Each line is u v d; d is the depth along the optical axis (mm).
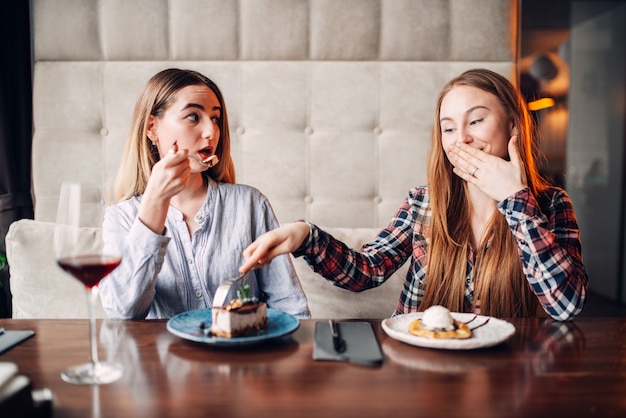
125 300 1092
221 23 2111
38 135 2123
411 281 1392
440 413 623
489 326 946
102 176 2135
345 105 2139
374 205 2172
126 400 657
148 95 1321
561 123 4387
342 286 1237
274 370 759
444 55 2139
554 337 920
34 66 2137
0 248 2102
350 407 639
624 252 3938
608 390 691
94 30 2113
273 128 2143
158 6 2109
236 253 1339
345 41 2121
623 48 3875
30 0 2145
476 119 1242
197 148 1304
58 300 1729
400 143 2145
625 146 3910
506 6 2125
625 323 1014
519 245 1094
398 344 880
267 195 2154
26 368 770
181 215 1306
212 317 902
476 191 1328
